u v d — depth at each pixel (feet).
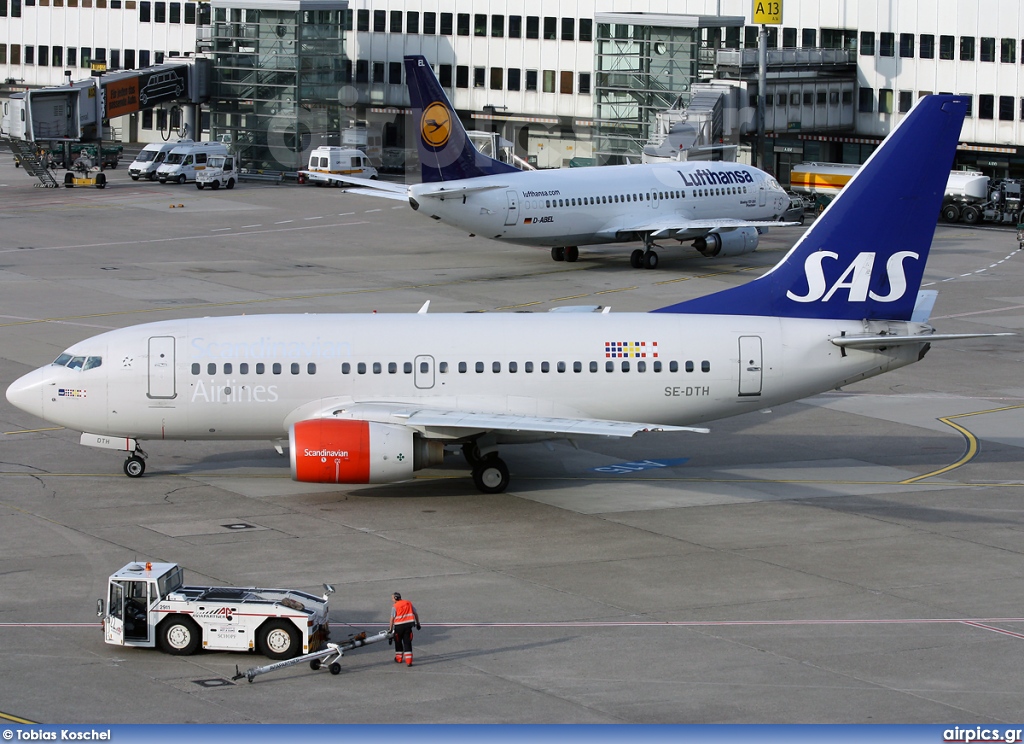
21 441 654.53
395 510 554.05
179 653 399.24
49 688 371.56
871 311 606.14
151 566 409.90
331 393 581.12
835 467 632.38
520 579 469.57
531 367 584.81
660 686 376.89
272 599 400.06
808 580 472.03
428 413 556.51
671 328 595.47
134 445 599.16
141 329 588.50
